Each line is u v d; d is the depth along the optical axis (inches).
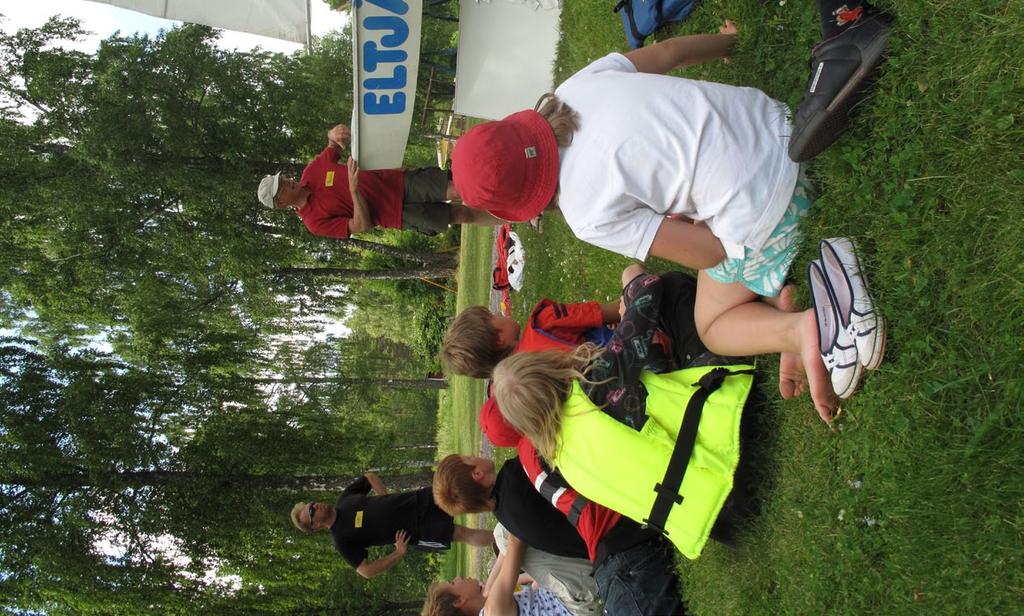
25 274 469.7
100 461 454.0
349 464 576.4
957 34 66.2
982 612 63.1
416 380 766.5
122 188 469.1
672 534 93.2
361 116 169.6
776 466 97.2
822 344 75.8
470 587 167.6
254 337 585.3
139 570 464.1
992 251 64.4
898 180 74.1
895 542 74.2
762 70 106.6
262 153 504.1
